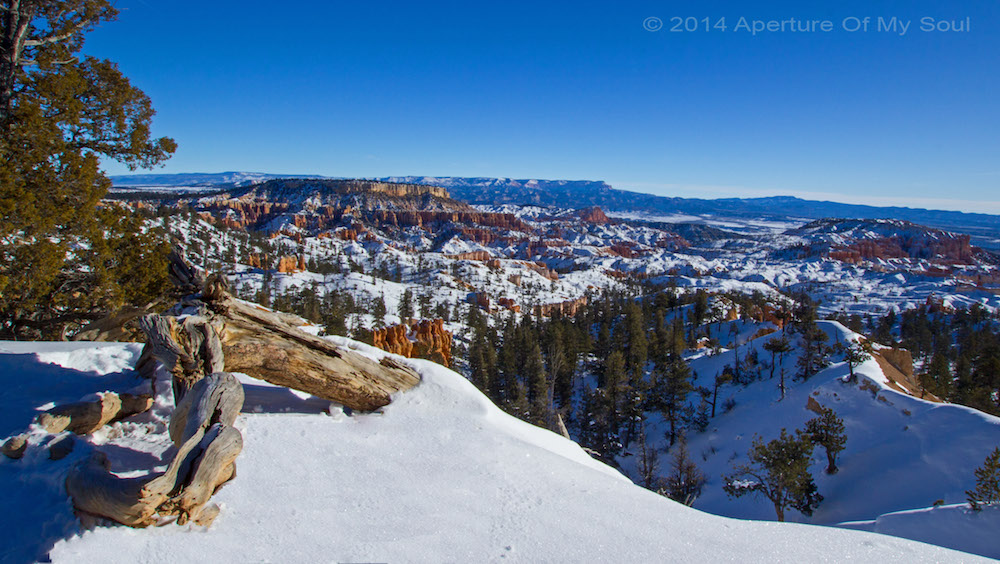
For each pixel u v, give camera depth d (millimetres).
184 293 8570
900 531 20062
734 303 109438
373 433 7844
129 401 6844
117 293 18547
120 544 4801
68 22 18203
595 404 53906
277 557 5020
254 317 8000
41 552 4559
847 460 36562
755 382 56625
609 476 8078
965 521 19469
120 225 19797
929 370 65438
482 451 7738
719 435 48125
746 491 33938
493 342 83188
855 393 42938
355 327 80250
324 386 8031
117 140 20047
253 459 6562
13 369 7242
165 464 6086
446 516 6023
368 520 5789
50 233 17094
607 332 81375
